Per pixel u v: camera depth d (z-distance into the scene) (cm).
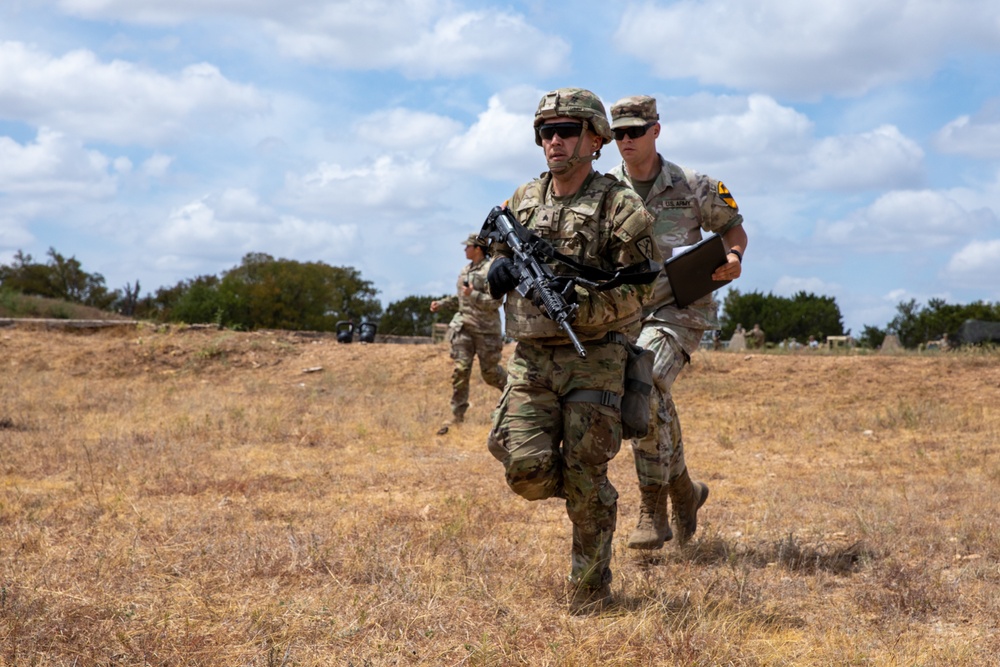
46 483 809
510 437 460
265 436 1110
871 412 1369
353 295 6203
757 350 1916
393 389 1689
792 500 752
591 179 468
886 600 482
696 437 1187
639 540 573
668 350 577
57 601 456
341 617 438
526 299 455
